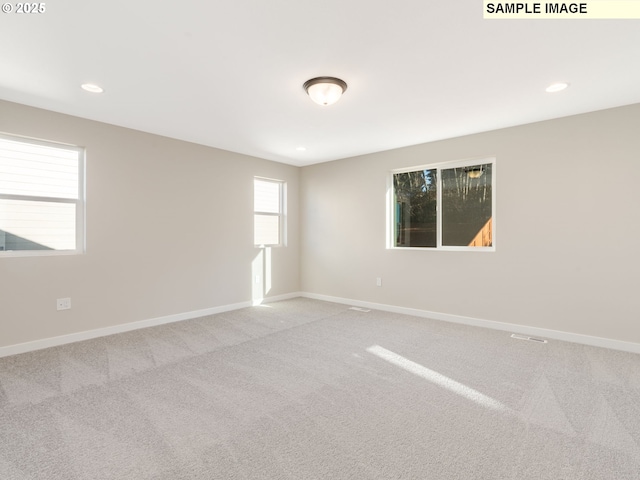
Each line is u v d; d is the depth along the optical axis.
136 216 3.98
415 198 4.80
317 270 5.85
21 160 3.28
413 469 1.60
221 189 4.87
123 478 1.54
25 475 1.55
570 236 3.52
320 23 1.97
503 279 3.95
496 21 1.96
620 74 2.59
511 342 3.49
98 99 3.08
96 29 2.02
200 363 2.92
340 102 3.14
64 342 3.44
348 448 1.76
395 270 4.88
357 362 2.95
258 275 5.40
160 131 4.04
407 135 4.19
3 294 3.11
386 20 1.95
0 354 3.07
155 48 2.24
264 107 3.27
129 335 3.74
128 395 2.33
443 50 2.26
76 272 3.54
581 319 3.46
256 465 1.63
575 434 1.88
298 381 2.57
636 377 2.62
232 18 1.92
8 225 3.21
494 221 4.07
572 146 3.49
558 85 2.79
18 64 2.44
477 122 3.70
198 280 4.60
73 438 1.83
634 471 1.58
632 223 3.20
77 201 3.61
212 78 2.67
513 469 1.60
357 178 5.29
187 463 1.64
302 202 6.05
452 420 2.03
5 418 2.03
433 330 3.93
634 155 3.18
